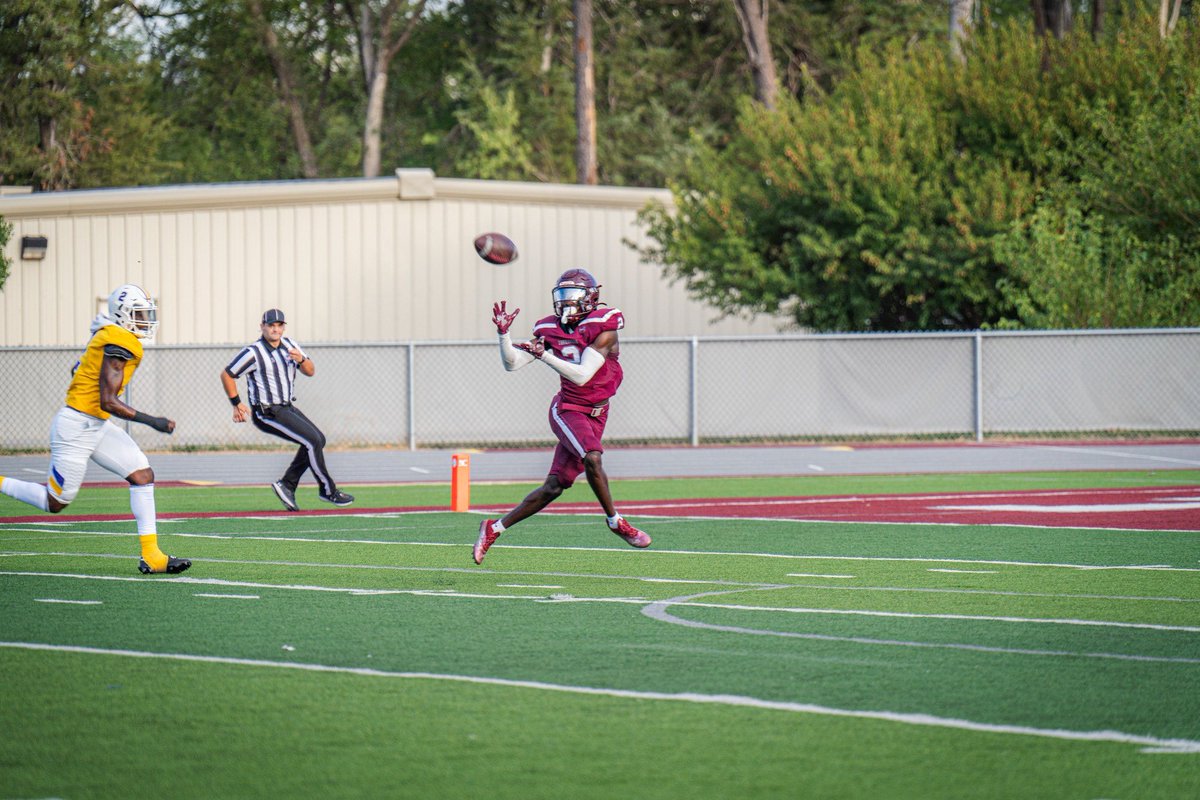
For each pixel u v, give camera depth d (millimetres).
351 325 100500
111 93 166875
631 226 109000
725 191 102250
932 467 80000
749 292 101312
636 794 18922
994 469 78500
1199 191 90250
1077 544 45438
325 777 19656
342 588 36000
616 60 177250
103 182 162750
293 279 99438
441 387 96875
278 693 24453
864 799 18750
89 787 19203
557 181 168375
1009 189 95562
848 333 96812
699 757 20625
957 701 24031
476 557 39219
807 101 107500
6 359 92688
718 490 66562
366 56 179750
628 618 31719
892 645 28750
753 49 139750
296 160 192500
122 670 26234
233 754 20766
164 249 96812
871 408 98125
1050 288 93312
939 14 175000
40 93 155375
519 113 174125
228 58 185250
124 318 36938
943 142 99688
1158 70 98375
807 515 54594
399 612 32438
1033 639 29453
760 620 31500
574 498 62219
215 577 37969
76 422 37344
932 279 98875
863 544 45469
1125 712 23391
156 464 83375
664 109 172750
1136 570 39625
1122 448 91000
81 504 59875
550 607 33156
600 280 107688
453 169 183125
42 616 31812
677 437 98812
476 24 194625
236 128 191125
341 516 54625
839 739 21609
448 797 18781
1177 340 94750
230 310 98125
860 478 73500
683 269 103812
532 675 25891
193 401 94562
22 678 25547
